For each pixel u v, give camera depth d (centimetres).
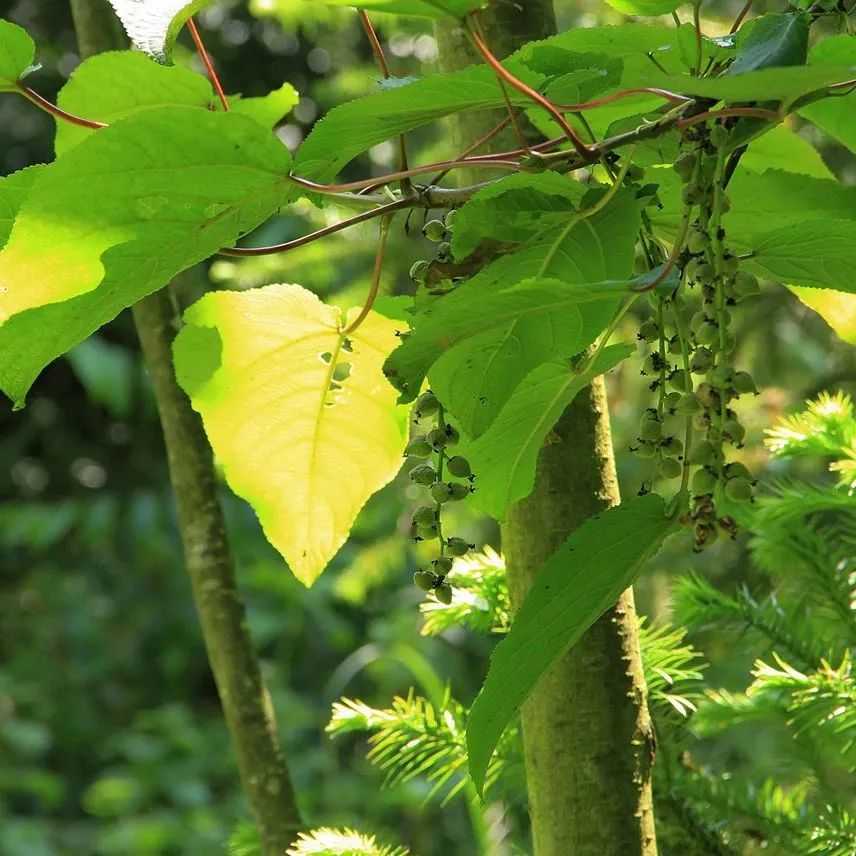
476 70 149
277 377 160
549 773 160
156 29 149
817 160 163
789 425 182
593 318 147
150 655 698
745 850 176
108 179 146
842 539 186
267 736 176
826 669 174
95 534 674
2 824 611
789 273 151
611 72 151
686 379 147
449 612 180
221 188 148
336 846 170
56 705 678
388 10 146
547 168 150
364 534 507
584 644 160
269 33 641
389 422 161
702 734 183
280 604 632
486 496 158
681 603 183
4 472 732
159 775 627
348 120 149
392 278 339
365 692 631
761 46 146
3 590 714
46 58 635
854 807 184
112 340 695
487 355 147
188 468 177
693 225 147
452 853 493
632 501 150
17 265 147
